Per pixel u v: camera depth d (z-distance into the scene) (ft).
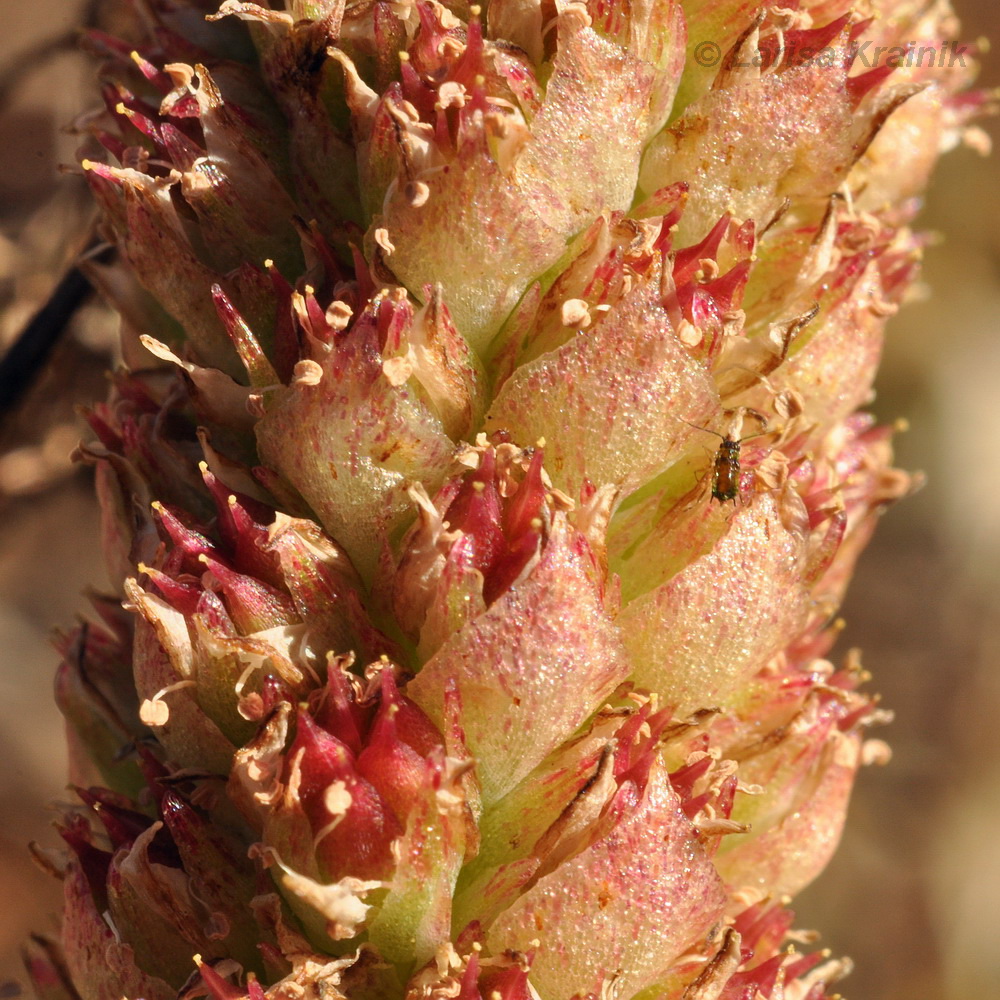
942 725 0.89
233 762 0.36
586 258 0.37
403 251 0.36
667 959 0.36
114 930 0.37
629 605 0.37
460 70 0.37
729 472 0.37
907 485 0.44
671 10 0.37
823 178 0.38
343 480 0.36
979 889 0.86
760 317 0.39
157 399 0.40
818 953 0.41
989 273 0.87
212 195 0.38
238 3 0.37
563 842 0.36
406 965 0.36
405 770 0.35
